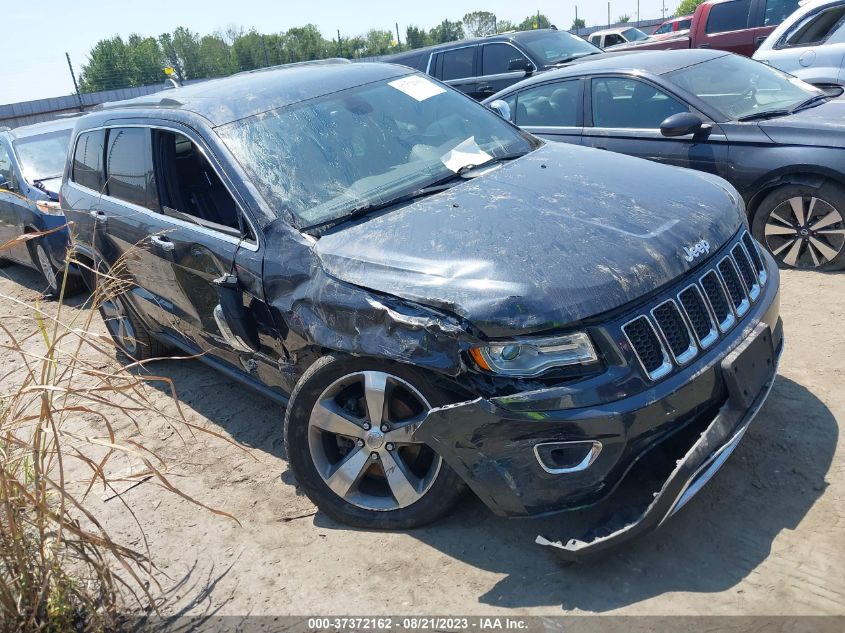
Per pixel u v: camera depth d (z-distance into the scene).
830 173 5.01
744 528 2.95
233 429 4.45
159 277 4.31
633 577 2.81
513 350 2.69
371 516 3.25
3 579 2.77
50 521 2.81
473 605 2.80
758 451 3.38
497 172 3.79
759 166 5.32
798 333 4.45
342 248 3.21
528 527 3.14
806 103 5.74
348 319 3.03
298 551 3.26
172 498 3.82
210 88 4.41
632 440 2.67
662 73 6.09
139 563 2.88
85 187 5.07
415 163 3.90
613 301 2.71
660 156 5.89
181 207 4.11
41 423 2.77
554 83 6.71
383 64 4.80
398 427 3.04
